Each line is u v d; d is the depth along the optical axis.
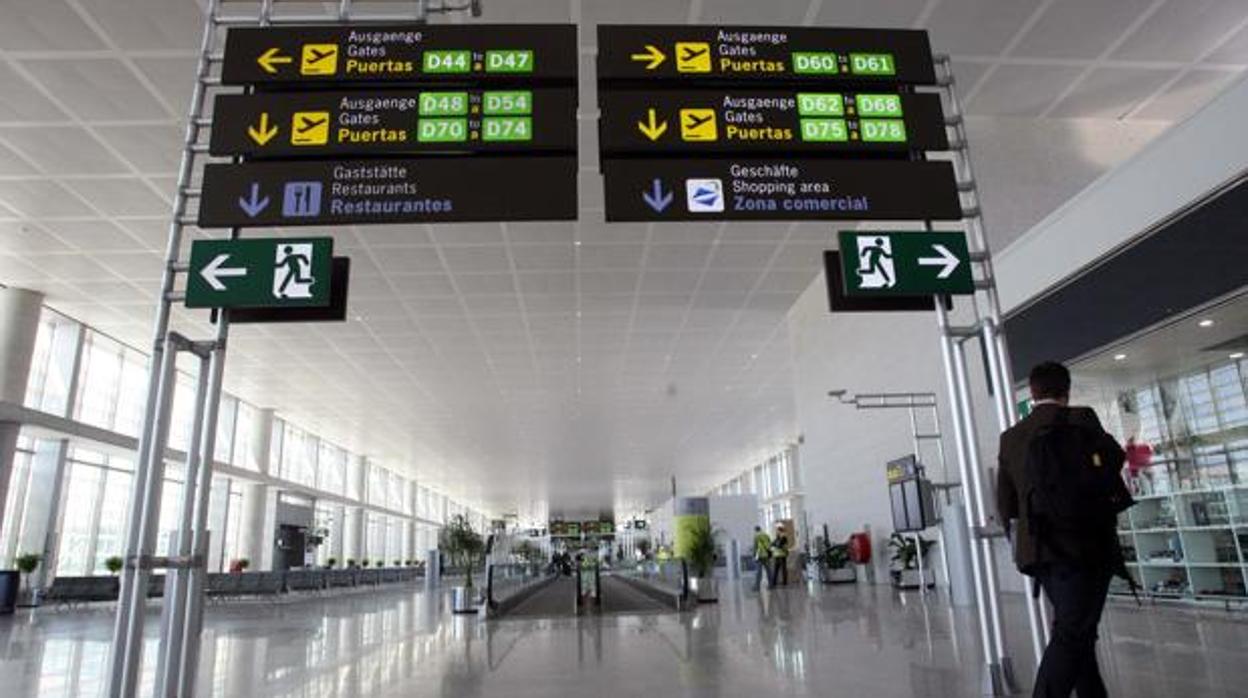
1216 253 6.05
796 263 13.55
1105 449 2.69
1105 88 9.25
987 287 4.34
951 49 8.41
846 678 4.30
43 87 8.30
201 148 4.29
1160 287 6.61
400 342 17.05
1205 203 6.16
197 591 3.96
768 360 19.64
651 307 15.38
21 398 13.90
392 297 14.31
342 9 4.39
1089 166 9.78
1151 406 7.76
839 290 4.37
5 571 13.99
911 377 11.78
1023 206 9.52
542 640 7.08
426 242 12.06
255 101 4.23
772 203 4.24
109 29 7.45
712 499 25.39
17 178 10.12
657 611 10.73
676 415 26.25
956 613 7.75
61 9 7.20
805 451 16.52
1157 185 6.59
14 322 13.82
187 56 7.80
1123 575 2.66
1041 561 2.66
